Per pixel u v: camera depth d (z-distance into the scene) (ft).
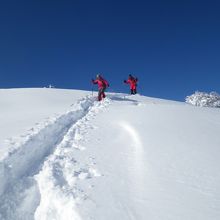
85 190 21.12
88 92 87.56
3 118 49.32
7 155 25.43
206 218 17.02
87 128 40.29
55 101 70.69
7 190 22.82
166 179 22.11
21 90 85.66
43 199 21.61
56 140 36.27
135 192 20.43
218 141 30.94
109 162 26.53
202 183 21.21
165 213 17.67
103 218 17.53
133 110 49.70
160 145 29.81
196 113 45.14
